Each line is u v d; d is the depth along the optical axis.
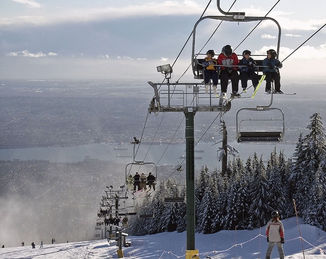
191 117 13.64
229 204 66.94
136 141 32.16
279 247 14.92
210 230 68.69
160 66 13.39
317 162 64.31
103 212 61.25
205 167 79.31
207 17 11.96
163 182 86.25
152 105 13.72
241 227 66.00
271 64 13.39
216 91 13.70
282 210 65.62
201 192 76.50
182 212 78.88
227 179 72.31
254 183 66.00
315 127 65.62
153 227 85.12
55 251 59.06
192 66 13.71
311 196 60.00
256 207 64.88
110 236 59.75
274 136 12.89
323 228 58.06
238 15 11.64
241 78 13.76
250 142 12.98
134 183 32.38
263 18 12.12
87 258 50.94
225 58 13.58
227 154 71.56
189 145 13.59
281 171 69.19
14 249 69.62
